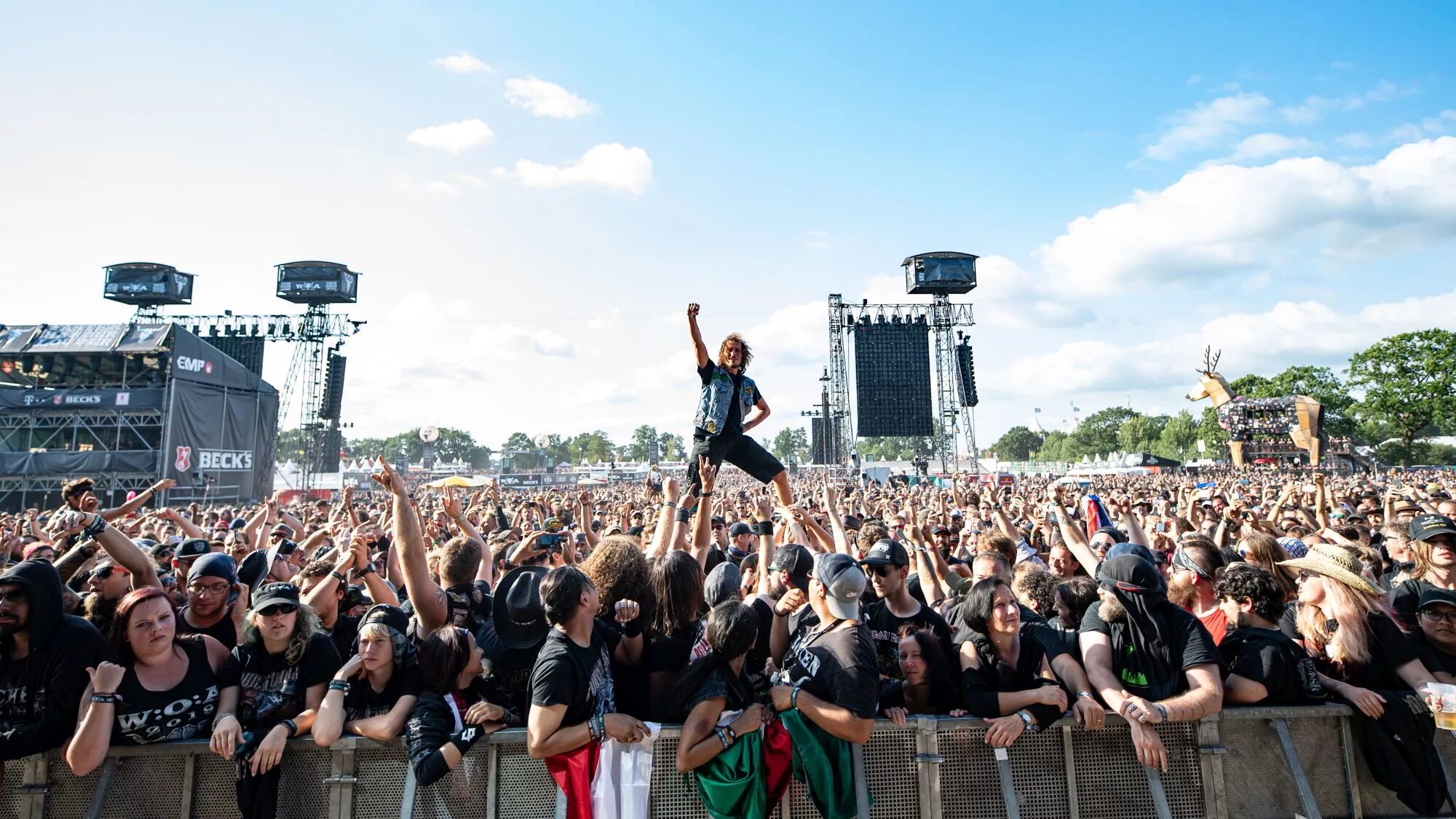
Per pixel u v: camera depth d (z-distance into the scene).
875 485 37.91
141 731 3.56
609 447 147.50
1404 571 6.29
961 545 9.31
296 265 41.66
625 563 3.87
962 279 40.06
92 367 32.91
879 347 39.41
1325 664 4.15
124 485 29.95
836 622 3.58
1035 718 3.58
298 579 5.16
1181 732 3.71
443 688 3.59
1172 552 7.88
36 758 3.61
